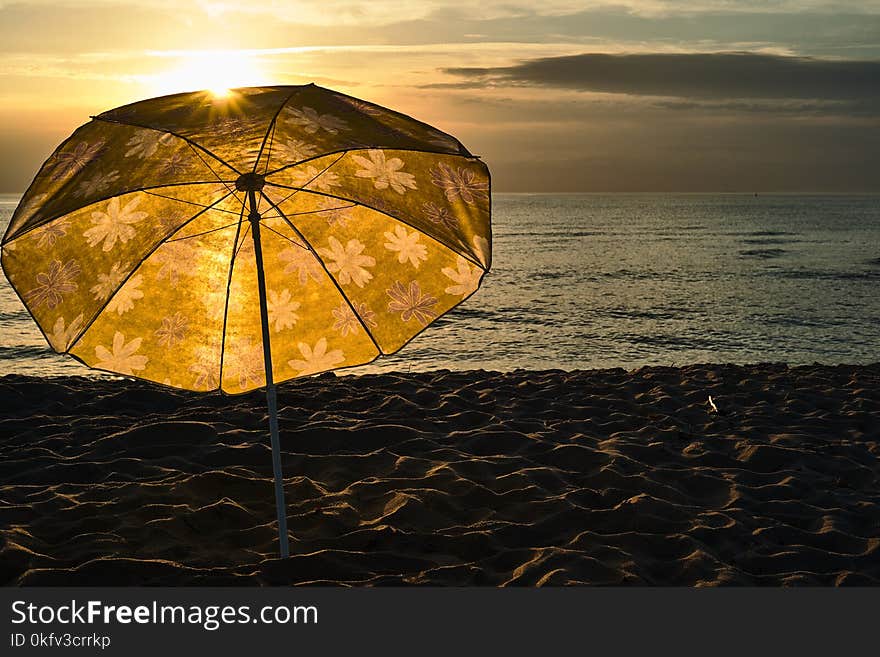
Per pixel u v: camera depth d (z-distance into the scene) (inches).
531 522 167.6
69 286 119.7
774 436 228.4
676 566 147.3
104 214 125.4
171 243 135.1
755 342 674.2
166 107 122.3
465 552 152.9
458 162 130.3
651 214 5113.2
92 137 123.4
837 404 267.7
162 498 172.2
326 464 197.0
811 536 161.2
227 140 112.3
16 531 152.2
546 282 1206.9
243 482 181.0
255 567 142.0
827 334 714.8
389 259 136.7
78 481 185.2
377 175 131.9
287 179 138.0
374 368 541.0
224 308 137.0
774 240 2425.0
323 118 120.3
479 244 127.5
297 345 136.3
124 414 244.5
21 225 113.0
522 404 261.4
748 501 178.9
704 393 281.0
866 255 1820.9
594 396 273.4
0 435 222.8
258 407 250.2
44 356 577.6
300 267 139.4
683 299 985.5
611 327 753.6
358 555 148.1
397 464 196.7
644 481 186.9
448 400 264.2
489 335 698.8
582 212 5541.3
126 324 128.6
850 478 197.5
